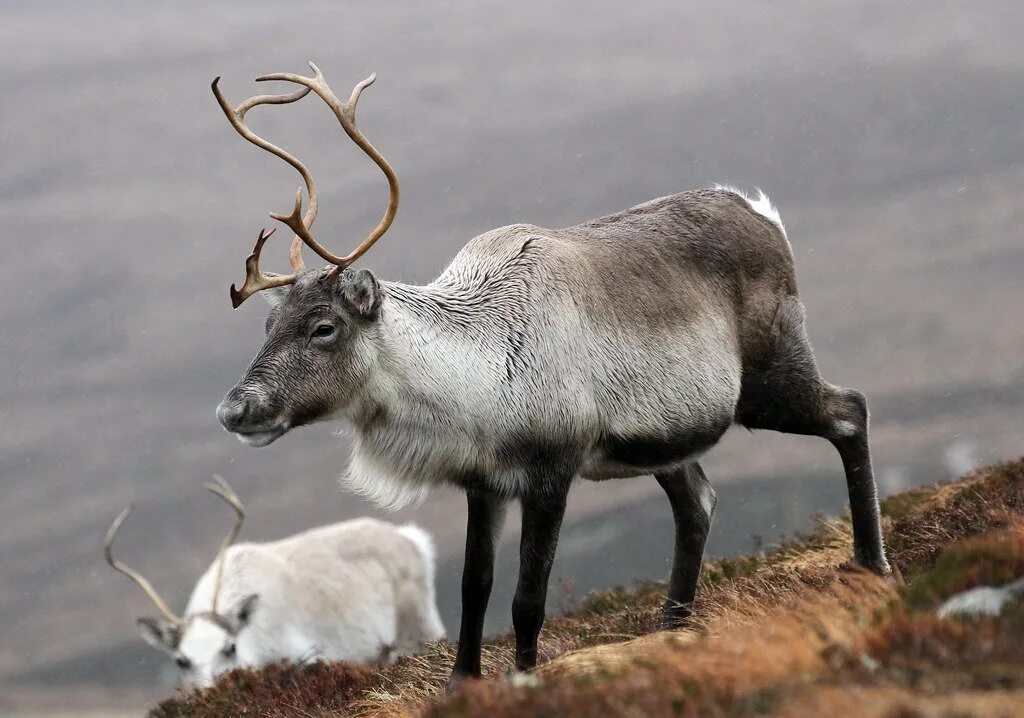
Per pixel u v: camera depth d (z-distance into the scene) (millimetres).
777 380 14109
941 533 14305
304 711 13562
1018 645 7547
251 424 11617
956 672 7348
